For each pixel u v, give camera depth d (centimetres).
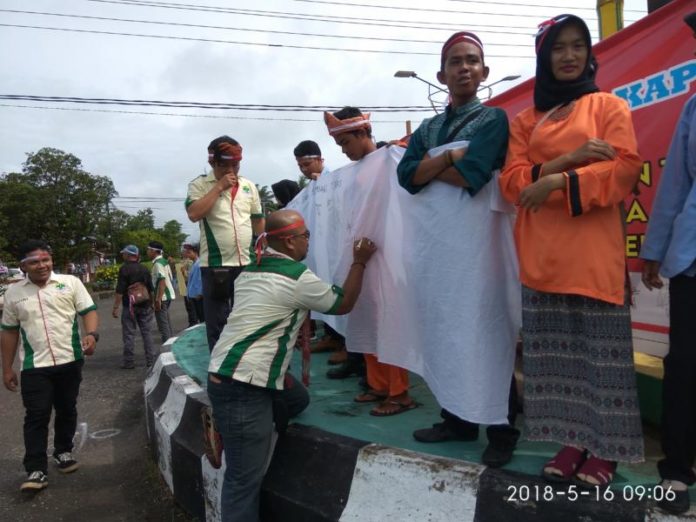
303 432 283
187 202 400
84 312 440
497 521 203
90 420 573
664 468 186
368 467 243
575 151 192
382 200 309
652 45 270
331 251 394
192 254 1299
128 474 425
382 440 269
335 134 337
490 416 224
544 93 211
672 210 198
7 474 440
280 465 280
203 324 727
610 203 188
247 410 260
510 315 235
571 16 203
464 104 248
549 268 200
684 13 255
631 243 284
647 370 254
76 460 459
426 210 247
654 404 251
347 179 355
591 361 197
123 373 796
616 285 192
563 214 199
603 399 193
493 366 229
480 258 231
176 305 2030
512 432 230
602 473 196
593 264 192
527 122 219
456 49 243
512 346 235
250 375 257
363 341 331
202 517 324
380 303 304
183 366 460
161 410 409
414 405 321
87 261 4638
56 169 4372
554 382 207
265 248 290
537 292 209
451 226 236
